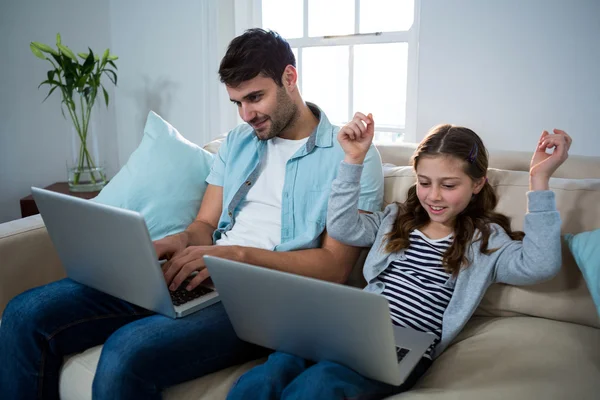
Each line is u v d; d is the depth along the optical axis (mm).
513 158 1470
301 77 2541
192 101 2592
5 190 2625
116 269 1135
